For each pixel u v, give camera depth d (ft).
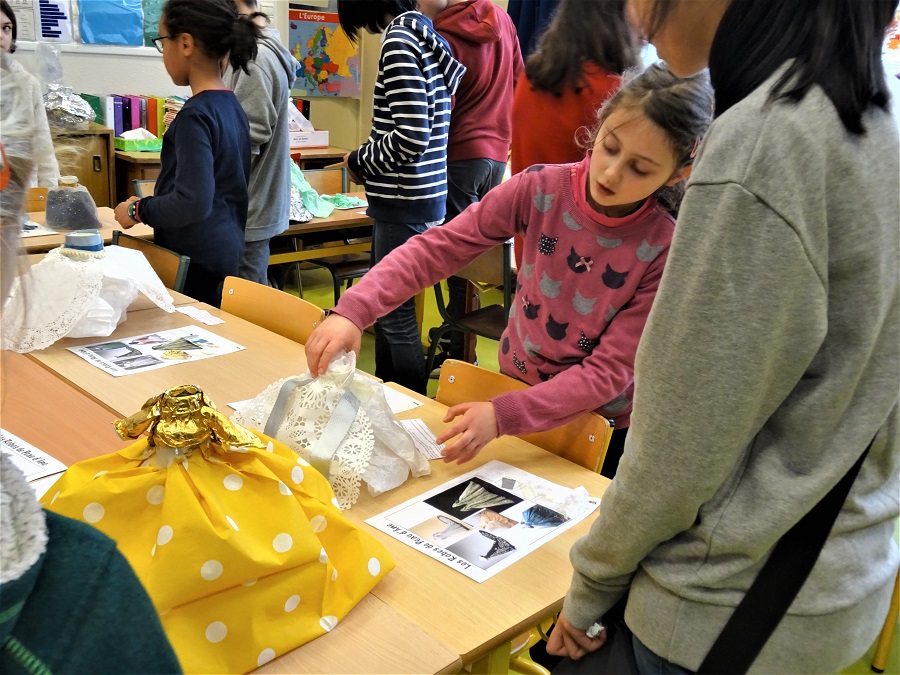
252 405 4.17
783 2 2.02
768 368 2.07
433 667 2.80
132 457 2.80
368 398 4.08
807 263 1.97
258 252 9.93
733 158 2.02
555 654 2.85
